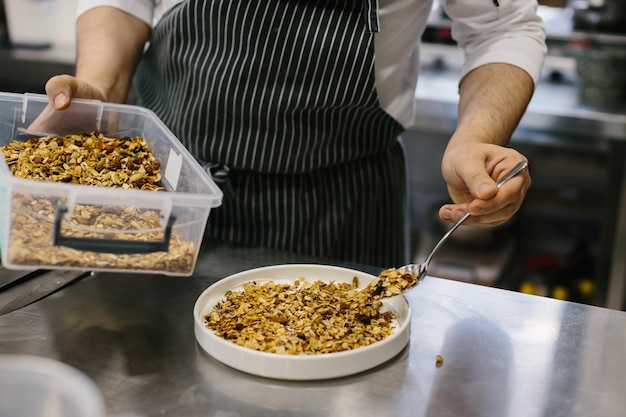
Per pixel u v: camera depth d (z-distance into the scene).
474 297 0.97
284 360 0.76
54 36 2.55
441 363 0.82
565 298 2.24
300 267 0.98
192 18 1.16
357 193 1.27
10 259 0.79
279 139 1.17
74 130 1.12
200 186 0.89
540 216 2.50
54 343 0.83
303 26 1.11
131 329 0.87
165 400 0.74
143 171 1.03
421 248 2.38
